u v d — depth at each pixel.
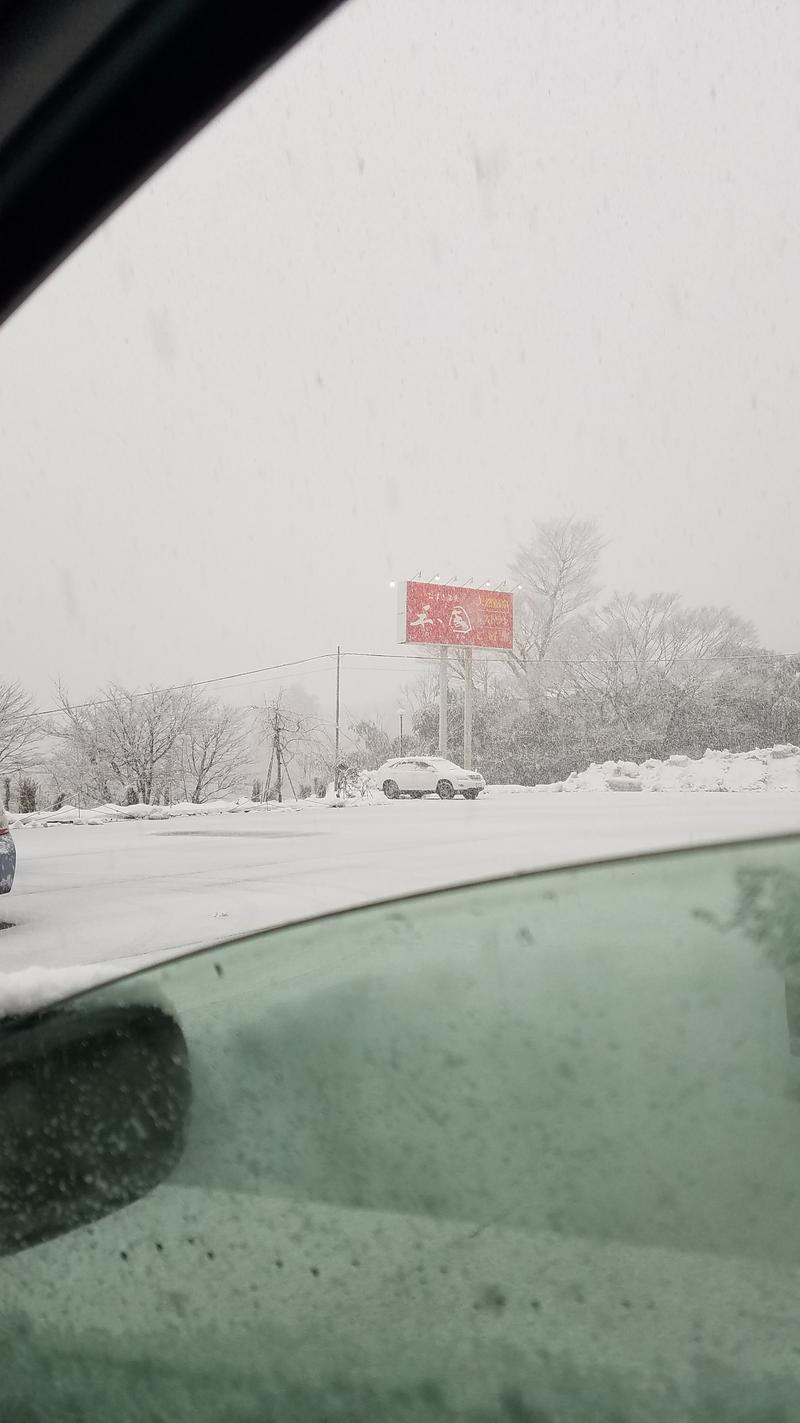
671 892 1.27
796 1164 0.85
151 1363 0.83
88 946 5.75
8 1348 0.89
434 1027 1.08
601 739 38.06
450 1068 1.03
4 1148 1.07
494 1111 0.96
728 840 1.43
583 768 38.19
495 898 1.36
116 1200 1.03
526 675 40.78
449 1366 0.76
